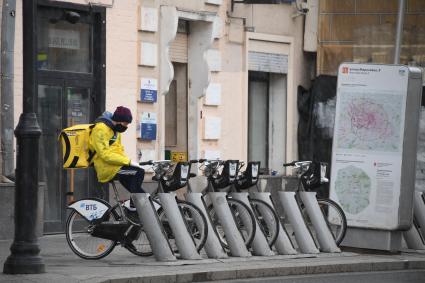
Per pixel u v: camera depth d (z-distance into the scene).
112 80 40.25
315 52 49.97
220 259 31.03
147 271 27.80
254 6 47.16
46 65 38.19
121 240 30.80
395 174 34.28
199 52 44.69
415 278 30.39
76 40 39.31
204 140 45.06
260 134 49.03
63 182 38.78
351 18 49.28
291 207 33.91
